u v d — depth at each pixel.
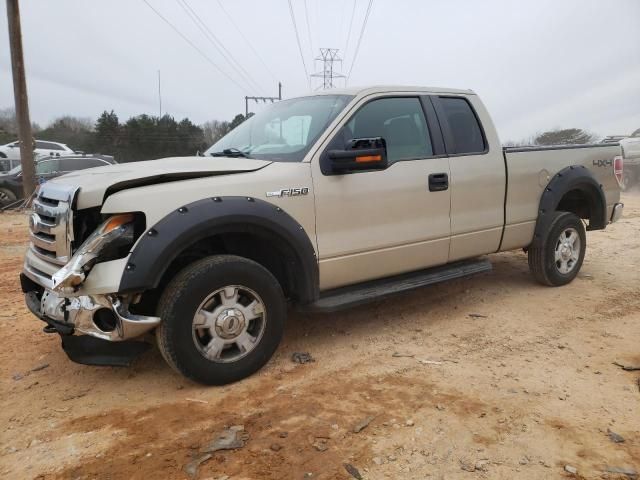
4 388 3.68
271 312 3.76
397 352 4.22
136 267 3.18
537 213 5.63
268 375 3.81
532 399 3.42
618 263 7.17
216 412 3.29
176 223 3.30
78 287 3.19
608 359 4.05
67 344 3.48
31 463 2.81
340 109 4.27
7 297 5.90
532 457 2.81
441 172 4.69
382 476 2.67
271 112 4.88
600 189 6.10
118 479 2.65
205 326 3.50
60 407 3.40
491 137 5.20
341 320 4.98
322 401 3.42
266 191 3.70
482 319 4.99
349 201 4.12
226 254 3.74
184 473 2.69
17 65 15.03
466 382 3.67
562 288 5.95
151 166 3.75
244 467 2.74
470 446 2.91
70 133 60.97
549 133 18.66
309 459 2.80
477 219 5.02
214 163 3.85
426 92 4.86
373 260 4.32
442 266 5.05
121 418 3.25
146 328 3.29
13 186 16.14
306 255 3.87
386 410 3.29
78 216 3.36
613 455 2.83
